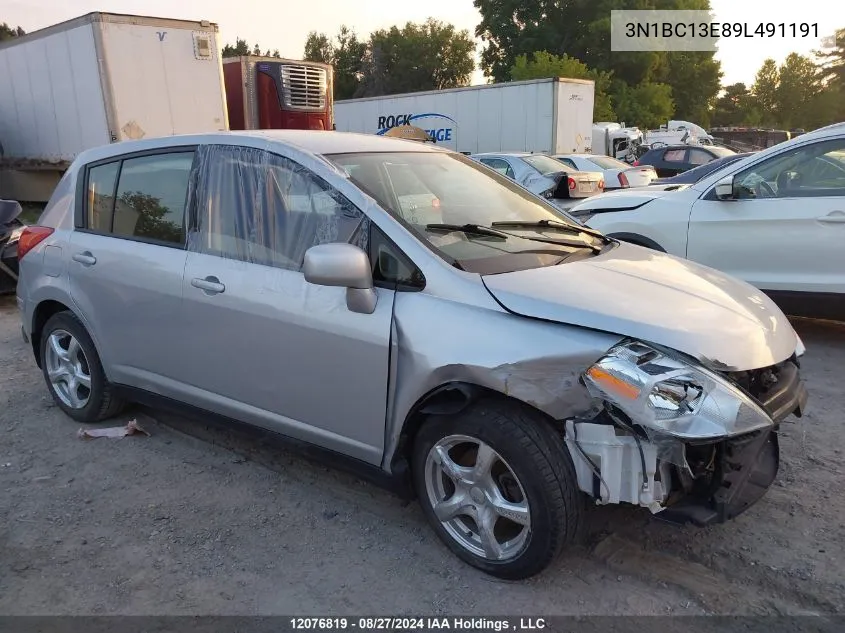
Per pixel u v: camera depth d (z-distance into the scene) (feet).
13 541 10.43
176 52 38.52
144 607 9.00
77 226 14.02
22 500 11.60
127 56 37.01
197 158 12.16
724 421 8.13
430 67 220.02
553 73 136.77
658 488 8.27
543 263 10.21
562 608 8.87
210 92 40.22
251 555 10.07
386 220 9.95
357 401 9.96
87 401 14.33
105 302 13.19
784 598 9.00
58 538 10.50
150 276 12.30
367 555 10.05
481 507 9.29
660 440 8.05
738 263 19.40
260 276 10.88
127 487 12.03
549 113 60.59
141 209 12.94
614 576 9.47
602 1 169.07
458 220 11.19
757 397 8.93
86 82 37.58
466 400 8.88
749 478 9.30
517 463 8.62
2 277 25.22
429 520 9.96
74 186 14.29
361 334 9.70
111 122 37.04
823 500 11.25
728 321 9.11
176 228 12.29
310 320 10.19
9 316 24.50
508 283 9.19
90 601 9.11
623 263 10.78
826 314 18.44
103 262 13.14
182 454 13.25
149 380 12.89
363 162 11.35
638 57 167.63
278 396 10.92
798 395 9.54
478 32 188.65
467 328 8.91
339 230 10.33
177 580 9.52
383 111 74.59
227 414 11.82
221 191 11.73
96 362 13.92
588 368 8.28
